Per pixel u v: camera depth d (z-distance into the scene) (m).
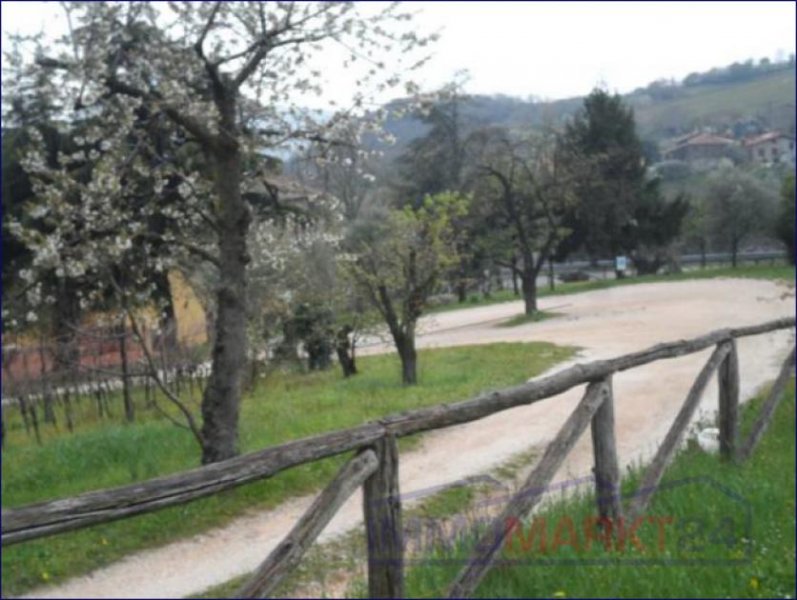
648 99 110.31
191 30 9.34
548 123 37.00
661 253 49.06
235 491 8.09
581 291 41.53
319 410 13.33
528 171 33.16
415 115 10.64
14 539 2.38
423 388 15.03
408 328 16.45
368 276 16.28
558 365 18.14
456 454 9.70
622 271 48.12
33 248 9.66
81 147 11.29
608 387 5.35
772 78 107.12
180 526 7.45
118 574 6.49
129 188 10.14
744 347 18.66
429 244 16.56
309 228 17.92
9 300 11.98
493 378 16.22
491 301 41.75
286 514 7.84
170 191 10.64
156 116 9.55
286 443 3.22
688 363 16.53
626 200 44.19
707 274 43.34
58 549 6.93
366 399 14.06
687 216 49.84
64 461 10.05
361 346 23.08
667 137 94.50
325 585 5.46
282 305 17.72
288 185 12.12
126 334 12.03
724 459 7.61
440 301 27.72
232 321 9.15
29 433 15.21
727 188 47.94
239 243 9.23
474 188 34.28
